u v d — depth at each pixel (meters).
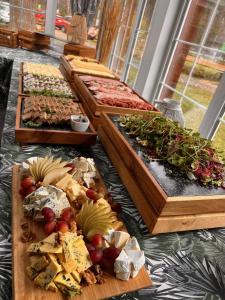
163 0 1.48
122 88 1.45
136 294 0.48
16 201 0.59
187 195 0.59
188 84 1.46
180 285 0.52
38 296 0.41
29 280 0.43
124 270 0.46
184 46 1.49
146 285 0.48
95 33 2.45
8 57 1.99
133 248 0.50
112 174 0.82
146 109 1.17
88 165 0.72
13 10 2.65
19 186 0.64
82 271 0.45
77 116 0.97
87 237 0.52
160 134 0.77
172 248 0.60
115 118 0.93
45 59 2.20
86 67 1.70
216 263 0.59
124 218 0.65
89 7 2.34
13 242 0.49
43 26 2.72
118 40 2.23
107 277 0.47
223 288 0.53
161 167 0.68
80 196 0.61
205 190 0.62
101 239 0.51
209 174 0.66
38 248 0.45
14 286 0.42
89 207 0.56
